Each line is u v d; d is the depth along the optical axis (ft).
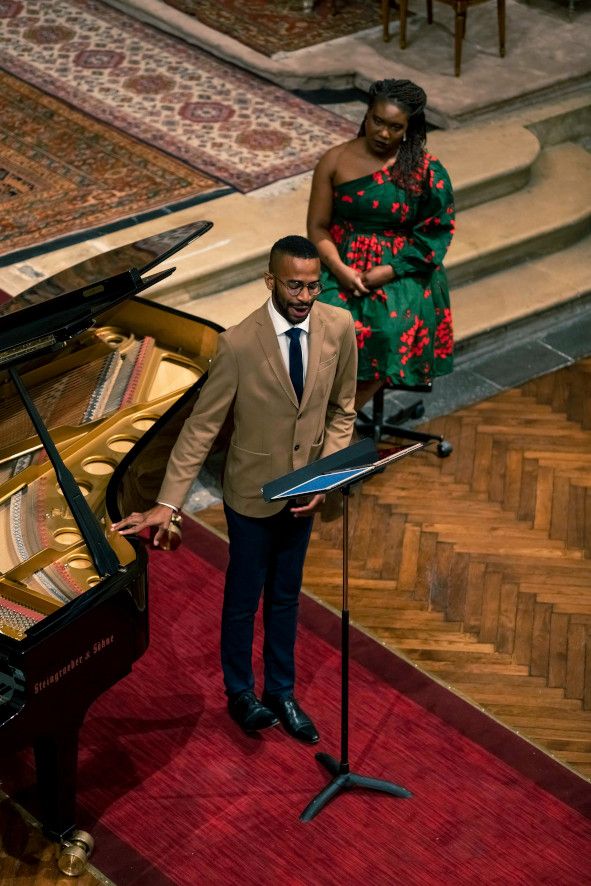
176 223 25.09
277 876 14.73
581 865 15.10
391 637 18.37
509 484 21.53
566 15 33.68
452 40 32.01
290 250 13.28
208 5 33.09
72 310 15.28
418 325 19.61
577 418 23.25
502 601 19.15
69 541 15.15
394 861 14.97
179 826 15.26
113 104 29.12
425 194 18.85
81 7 33.37
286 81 30.30
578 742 16.89
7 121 28.27
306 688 17.31
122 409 17.53
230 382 14.11
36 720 13.00
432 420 22.98
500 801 15.87
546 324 25.70
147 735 16.42
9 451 16.57
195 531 19.93
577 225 27.17
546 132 29.78
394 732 16.76
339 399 14.98
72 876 14.65
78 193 26.02
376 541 20.15
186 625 18.12
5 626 13.24
